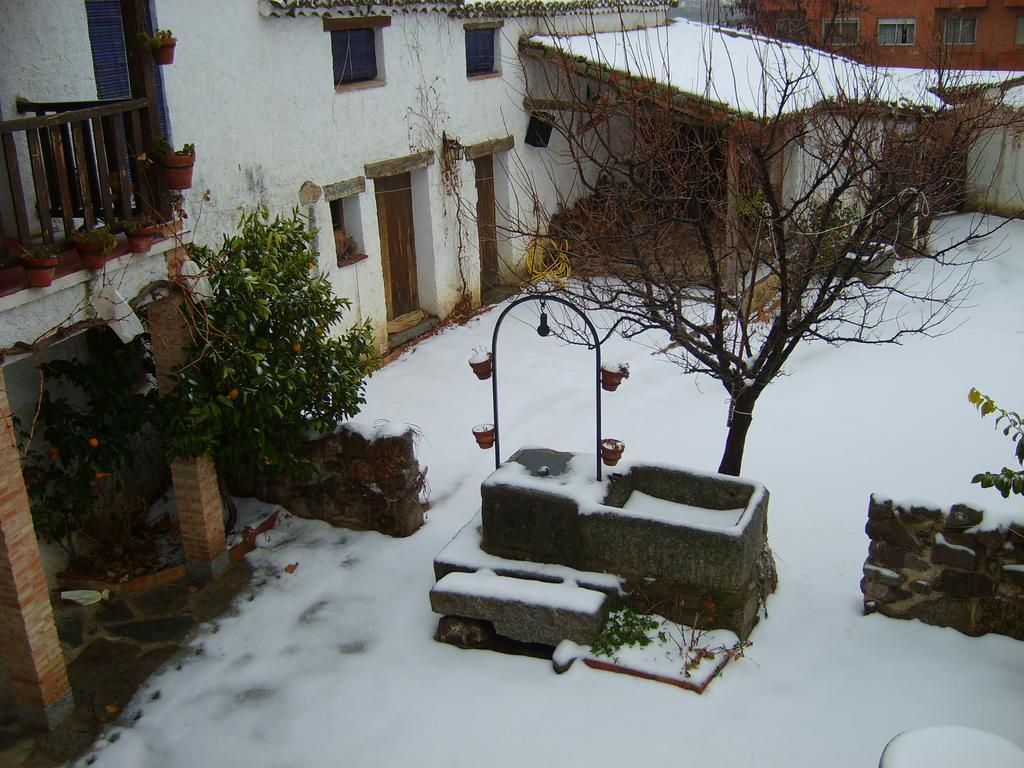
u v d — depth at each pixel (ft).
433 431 32.01
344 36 34.88
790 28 31.42
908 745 12.86
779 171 38.40
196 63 27.63
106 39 24.56
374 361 27.50
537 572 21.34
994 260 48.01
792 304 20.86
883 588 21.02
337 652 21.36
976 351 36.11
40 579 18.72
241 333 22.97
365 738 18.71
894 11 61.41
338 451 25.46
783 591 22.52
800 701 18.83
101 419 23.50
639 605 20.92
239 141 29.81
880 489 27.07
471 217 42.47
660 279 23.44
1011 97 52.70
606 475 22.33
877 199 20.71
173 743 18.89
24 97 22.25
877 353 36.68
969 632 20.40
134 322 19.88
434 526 26.20
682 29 50.21
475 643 21.09
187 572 24.35
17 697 19.30
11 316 17.28
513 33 43.24
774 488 27.48
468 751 18.16
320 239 34.09
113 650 21.75
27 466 23.12
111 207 19.21
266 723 19.30
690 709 18.75
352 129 35.19
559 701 19.27
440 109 39.81
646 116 24.53
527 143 45.70
